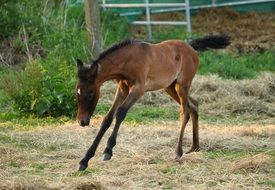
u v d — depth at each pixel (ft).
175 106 50.31
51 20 63.16
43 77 48.55
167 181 33.65
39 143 40.57
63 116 47.93
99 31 56.34
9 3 61.77
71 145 40.34
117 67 35.91
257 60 60.54
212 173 34.71
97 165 36.35
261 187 32.65
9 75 52.85
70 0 68.90
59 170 35.91
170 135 42.22
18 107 48.39
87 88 34.53
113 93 51.93
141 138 41.34
